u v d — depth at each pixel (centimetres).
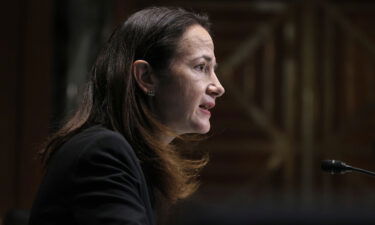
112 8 1652
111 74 359
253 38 1780
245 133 1775
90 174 306
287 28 1780
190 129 373
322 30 1781
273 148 1775
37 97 1522
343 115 1777
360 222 1723
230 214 1703
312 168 1773
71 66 1605
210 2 1767
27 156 1505
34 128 1518
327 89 1777
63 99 1577
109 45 371
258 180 1767
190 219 1484
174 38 360
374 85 1772
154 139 352
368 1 1775
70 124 355
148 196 333
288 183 1770
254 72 1784
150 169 355
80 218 299
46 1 1541
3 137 1502
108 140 316
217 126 1772
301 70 1778
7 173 1498
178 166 366
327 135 1775
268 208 1734
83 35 1630
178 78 359
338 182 1769
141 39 362
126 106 352
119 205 297
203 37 367
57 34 1609
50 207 311
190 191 391
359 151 1769
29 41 1527
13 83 1516
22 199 1498
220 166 1761
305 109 1777
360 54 1778
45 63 1534
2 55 1512
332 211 1733
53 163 322
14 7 1520
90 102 361
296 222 1717
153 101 364
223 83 1780
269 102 1783
